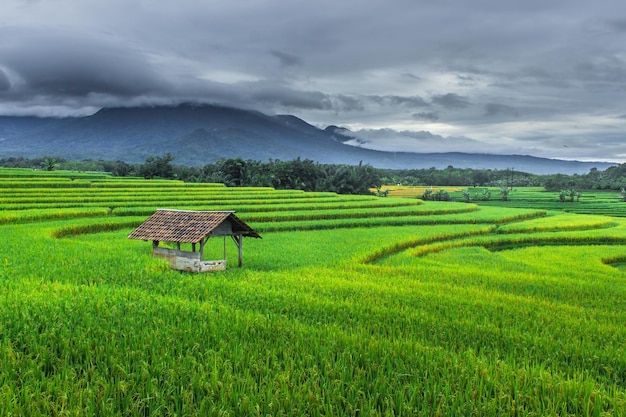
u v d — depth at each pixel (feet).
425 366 34.73
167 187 237.86
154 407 28.04
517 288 76.38
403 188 499.92
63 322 39.73
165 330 39.55
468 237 142.10
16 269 64.49
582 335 48.29
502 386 31.58
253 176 379.35
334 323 45.73
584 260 114.52
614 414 29.27
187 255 80.53
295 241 116.57
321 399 29.07
